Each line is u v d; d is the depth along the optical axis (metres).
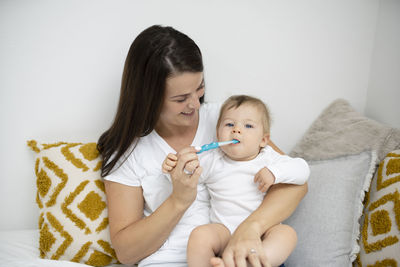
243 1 1.51
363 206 1.28
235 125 1.15
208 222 1.21
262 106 1.20
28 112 1.45
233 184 1.16
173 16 1.48
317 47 1.62
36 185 1.50
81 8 1.40
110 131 1.25
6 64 1.40
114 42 1.46
